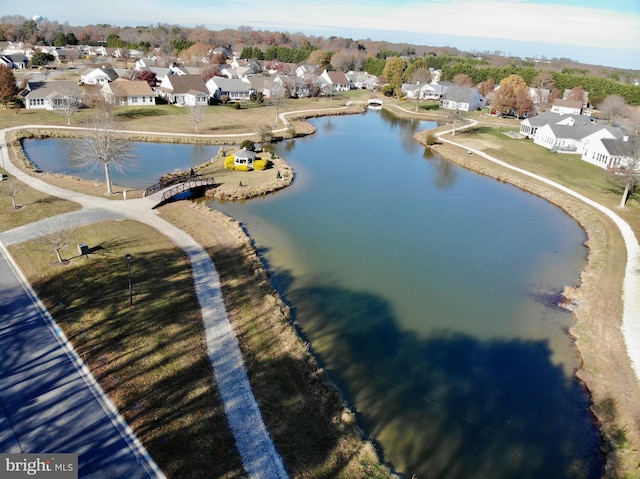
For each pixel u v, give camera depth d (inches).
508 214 1966.0
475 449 821.2
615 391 954.1
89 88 3681.1
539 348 1104.8
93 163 2288.4
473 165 2655.0
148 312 1048.2
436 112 4562.0
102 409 782.5
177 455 711.1
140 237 1416.1
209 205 1852.9
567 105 4581.7
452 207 2018.9
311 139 3186.5
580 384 995.9
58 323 986.1
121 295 1099.3
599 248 1609.3
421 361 1037.2
